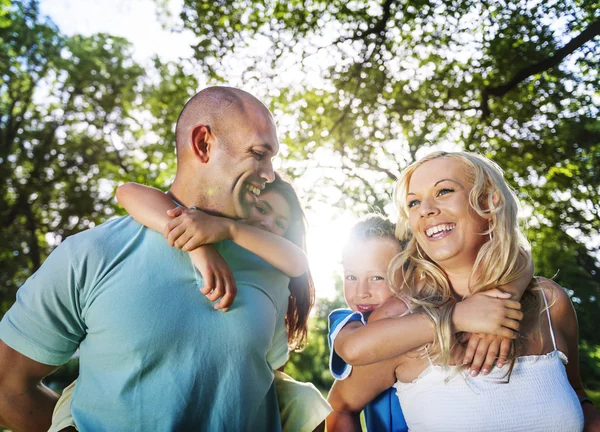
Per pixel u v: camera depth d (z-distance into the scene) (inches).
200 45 403.5
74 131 793.6
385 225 93.3
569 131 397.1
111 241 70.4
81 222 802.2
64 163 783.7
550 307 83.4
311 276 91.0
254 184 74.3
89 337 68.9
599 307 424.5
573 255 444.5
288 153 417.7
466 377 73.1
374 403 83.4
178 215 69.6
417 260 83.1
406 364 77.1
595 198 419.2
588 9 335.0
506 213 77.9
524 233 86.5
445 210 77.5
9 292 743.7
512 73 380.2
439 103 415.8
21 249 780.6
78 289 68.6
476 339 73.7
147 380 66.4
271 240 76.6
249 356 69.5
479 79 397.7
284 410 80.7
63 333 70.2
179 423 65.7
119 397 65.9
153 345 66.1
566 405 73.9
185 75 444.5
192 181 74.0
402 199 87.6
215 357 67.7
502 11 357.7
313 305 91.9
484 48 379.6
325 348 353.4
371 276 89.1
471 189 78.5
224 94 74.7
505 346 72.9
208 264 68.3
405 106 420.5
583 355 377.4
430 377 74.4
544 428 72.3
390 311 80.7
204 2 397.7
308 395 81.0
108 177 800.9
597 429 82.7
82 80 746.8
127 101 764.0
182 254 70.4
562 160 412.8
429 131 424.5
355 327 81.9
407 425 79.0
